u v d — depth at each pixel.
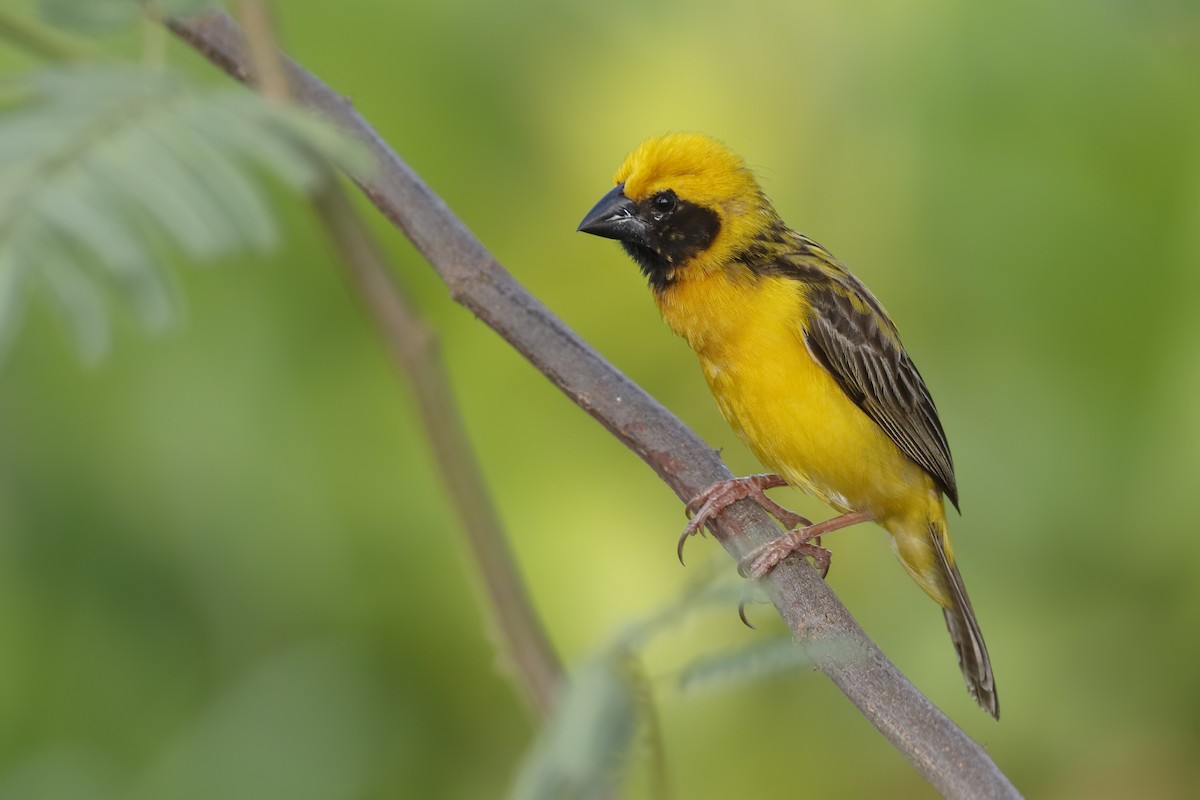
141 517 9.37
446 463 4.80
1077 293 10.42
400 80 10.30
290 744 8.48
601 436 11.24
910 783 11.59
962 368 10.78
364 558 10.09
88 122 3.60
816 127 11.05
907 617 11.91
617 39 10.84
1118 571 10.90
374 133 6.78
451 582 10.17
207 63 7.81
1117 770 11.45
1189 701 11.10
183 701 9.19
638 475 11.23
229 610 9.46
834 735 11.49
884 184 10.80
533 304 7.09
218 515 9.48
